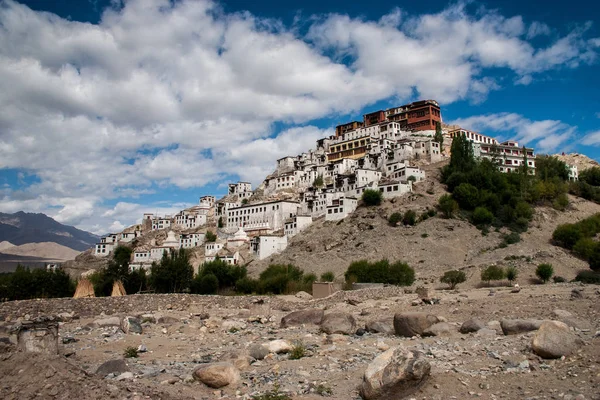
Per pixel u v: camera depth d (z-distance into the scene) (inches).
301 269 4778.5
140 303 1626.5
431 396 580.1
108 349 977.5
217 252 6712.6
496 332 943.0
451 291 2193.7
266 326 1348.4
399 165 6771.7
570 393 531.5
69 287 3080.7
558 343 680.4
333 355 852.6
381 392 583.5
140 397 586.9
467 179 5782.5
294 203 7209.6
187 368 794.2
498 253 4313.5
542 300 1353.3
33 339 753.6
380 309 1576.0
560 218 5398.6
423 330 1010.1
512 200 5418.3
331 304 1843.0
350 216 5728.3
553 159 7219.5
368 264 3521.2
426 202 5477.4
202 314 1499.8
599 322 948.6
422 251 4500.5
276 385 660.1
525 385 581.9
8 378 628.1
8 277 3218.5
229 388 663.1
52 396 589.0
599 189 6358.3
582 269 3644.2
